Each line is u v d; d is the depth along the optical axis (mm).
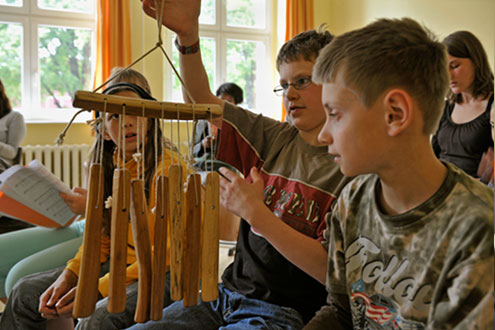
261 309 1138
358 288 878
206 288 863
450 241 739
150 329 1168
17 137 3600
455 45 2186
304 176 1207
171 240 828
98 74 4867
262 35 5977
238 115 1390
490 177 2094
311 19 5781
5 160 3469
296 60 1188
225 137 1396
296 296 1162
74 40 4965
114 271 792
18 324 1549
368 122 761
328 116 813
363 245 877
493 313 686
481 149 2180
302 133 1253
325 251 1034
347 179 1156
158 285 814
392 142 761
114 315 1283
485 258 701
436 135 2383
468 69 2158
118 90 1366
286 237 1026
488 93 2166
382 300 831
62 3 4902
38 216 1748
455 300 711
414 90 746
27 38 4758
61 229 1991
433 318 738
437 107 770
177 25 1234
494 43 4230
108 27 4809
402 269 796
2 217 2805
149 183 1412
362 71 748
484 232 709
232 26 5805
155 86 5250
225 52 5797
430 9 4879
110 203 879
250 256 1220
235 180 1062
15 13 4691
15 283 1698
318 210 1162
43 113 4895
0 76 4719
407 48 749
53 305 1376
